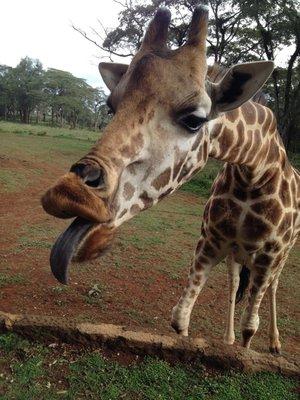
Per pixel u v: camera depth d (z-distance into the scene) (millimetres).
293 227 3256
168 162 2037
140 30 22719
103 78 2711
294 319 5023
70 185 1668
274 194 3002
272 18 21297
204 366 3066
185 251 6984
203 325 4594
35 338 3205
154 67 1980
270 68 2129
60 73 80062
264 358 3100
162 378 2926
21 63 84500
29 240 6695
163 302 5043
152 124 1957
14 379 2820
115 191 1840
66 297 4844
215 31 22719
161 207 10539
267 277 3242
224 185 3084
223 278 6039
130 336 3162
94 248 1843
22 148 17969
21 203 9484
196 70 2041
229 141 2539
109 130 1895
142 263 6191
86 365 2994
